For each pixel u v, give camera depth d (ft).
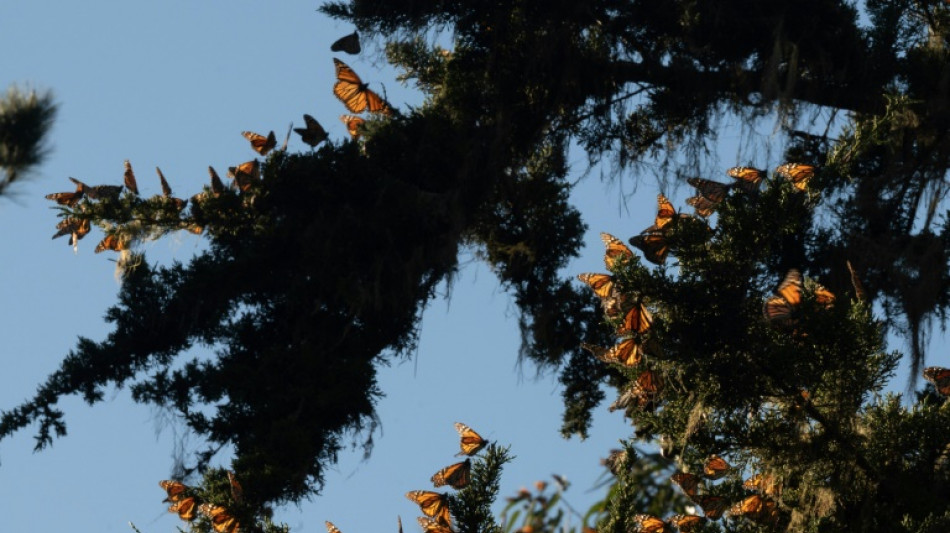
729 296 29.27
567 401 40.34
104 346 37.93
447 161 39.88
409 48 45.21
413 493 27.09
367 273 38.17
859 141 30.99
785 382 28.48
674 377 29.48
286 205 38.52
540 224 40.98
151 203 38.47
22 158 17.71
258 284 38.37
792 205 30.27
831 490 28.27
